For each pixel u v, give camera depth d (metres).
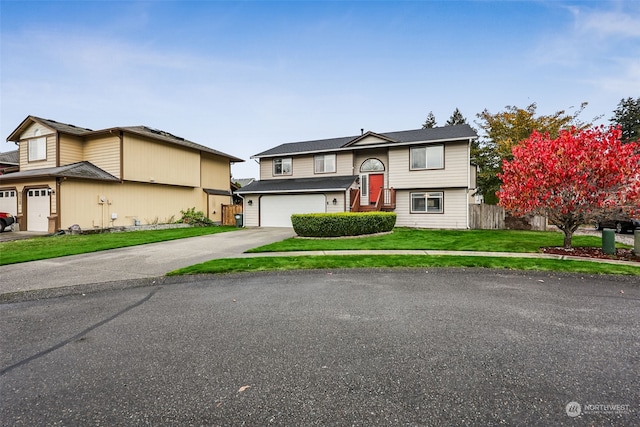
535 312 4.23
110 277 6.65
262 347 3.23
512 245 10.62
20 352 3.19
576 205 8.67
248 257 8.81
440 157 16.83
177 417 2.12
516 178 9.48
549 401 2.24
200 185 22.97
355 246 10.63
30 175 14.95
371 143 18.36
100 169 17.58
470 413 2.11
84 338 3.53
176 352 3.14
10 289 5.77
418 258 8.40
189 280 6.40
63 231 14.58
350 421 2.05
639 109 37.66
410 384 2.49
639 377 2.57
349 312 4.31
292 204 18.88
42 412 2.18
